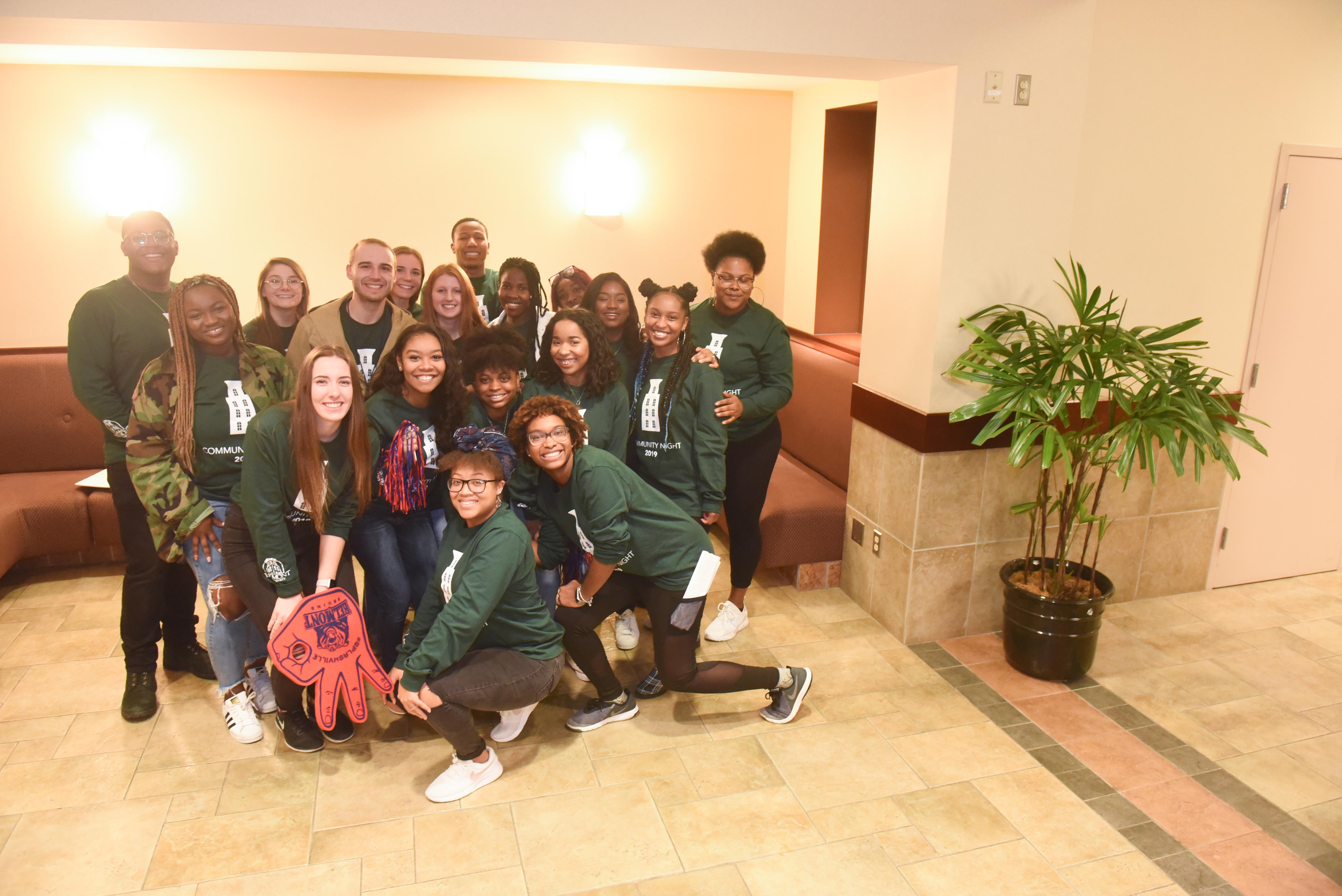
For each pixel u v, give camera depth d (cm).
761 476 353
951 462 338
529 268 382
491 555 244
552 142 479
